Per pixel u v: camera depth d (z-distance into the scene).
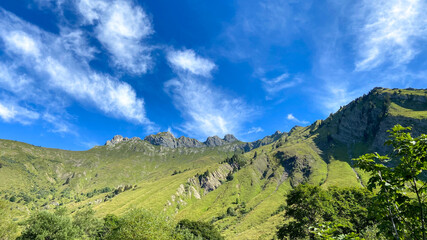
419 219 6.51
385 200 6.79
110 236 38.25
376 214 7.12
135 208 40.03
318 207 39.75
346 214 35.53
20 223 44.81
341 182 156.75
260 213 135.75
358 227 31.42
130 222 35.22
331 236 7.03
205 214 178.62
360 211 31.94
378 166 6.99
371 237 11.59
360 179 159.12
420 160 6.30
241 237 94.56
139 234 33.25
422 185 6.23
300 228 39.81
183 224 78.00
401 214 6.72
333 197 46.38
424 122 191.50
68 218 49.97
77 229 51.28
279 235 44.59
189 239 60.47
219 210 179.25
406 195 6.58
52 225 45.47
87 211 65.31
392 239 6.63
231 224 134.38
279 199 163.25
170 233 40.59
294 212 44.19
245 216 140.62
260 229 98.19
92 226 63.16
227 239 100.25
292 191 45.66
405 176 6.31
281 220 100.00
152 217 37.78
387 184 6.69
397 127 6.81
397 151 6.72
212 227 80.94
